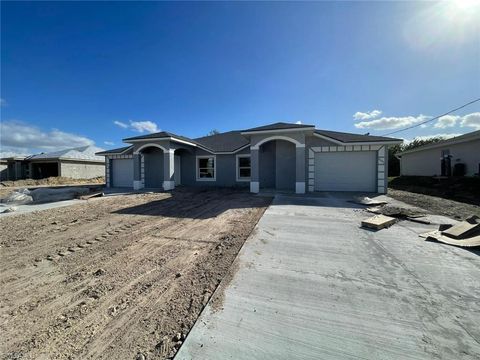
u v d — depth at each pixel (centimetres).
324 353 212
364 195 1225
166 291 327
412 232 573
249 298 300
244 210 872
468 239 489
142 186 1842
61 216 841
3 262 442
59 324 263
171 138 1580
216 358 207
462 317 258
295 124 1350
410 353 210
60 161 2825
